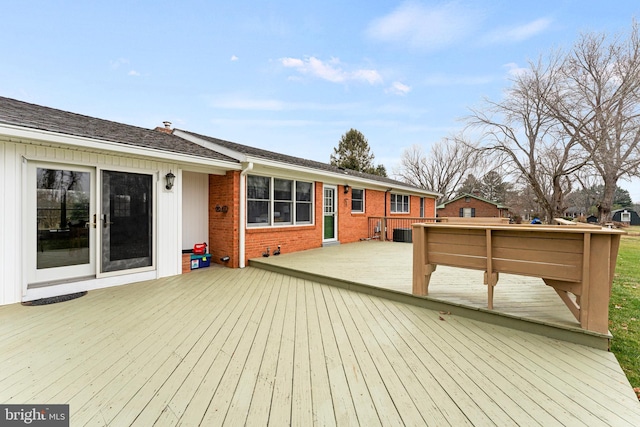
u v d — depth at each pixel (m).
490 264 3.30
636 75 12.59
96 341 2.81
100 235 4.77
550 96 14.74
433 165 32.59
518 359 2.47
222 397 1.95
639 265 7.67
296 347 2.69
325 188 9.77
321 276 5.17
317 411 1.81
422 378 2.17
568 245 2.86
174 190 5.76
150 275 5.41
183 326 3.20
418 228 3.89
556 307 3.40
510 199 27.48
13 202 3.95
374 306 3.90
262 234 7.21
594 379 2.16
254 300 4.18
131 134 5.58
